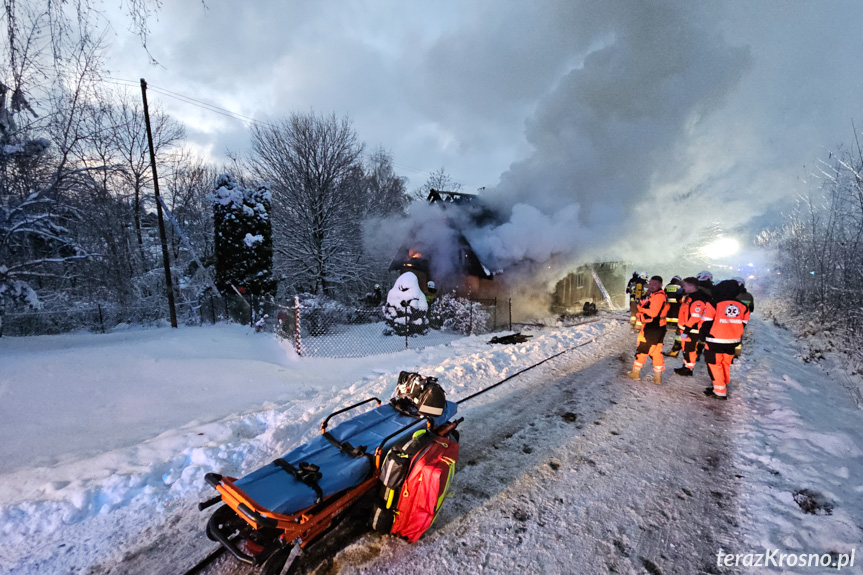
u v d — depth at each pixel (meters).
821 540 2.74
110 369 7.05
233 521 2.54
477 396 5.83
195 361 7.94
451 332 12.37
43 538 2.98
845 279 8.23
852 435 4.34
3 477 3.78
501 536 2.91
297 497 2.38
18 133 10.21
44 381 6.24
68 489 3.50
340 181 19.81
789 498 3.22
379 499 2.88
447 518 3.12
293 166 18.92
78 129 11.62
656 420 4.89
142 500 3.43
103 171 13.23
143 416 5.68
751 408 5.19
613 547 2.79
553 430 4.66
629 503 3.27
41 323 12.07
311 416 5.14
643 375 6.84
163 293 17.66
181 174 27.05
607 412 5.17
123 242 17.66
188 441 4.55
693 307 6.59
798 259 11.24
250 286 13.87
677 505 3.23
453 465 2.95
